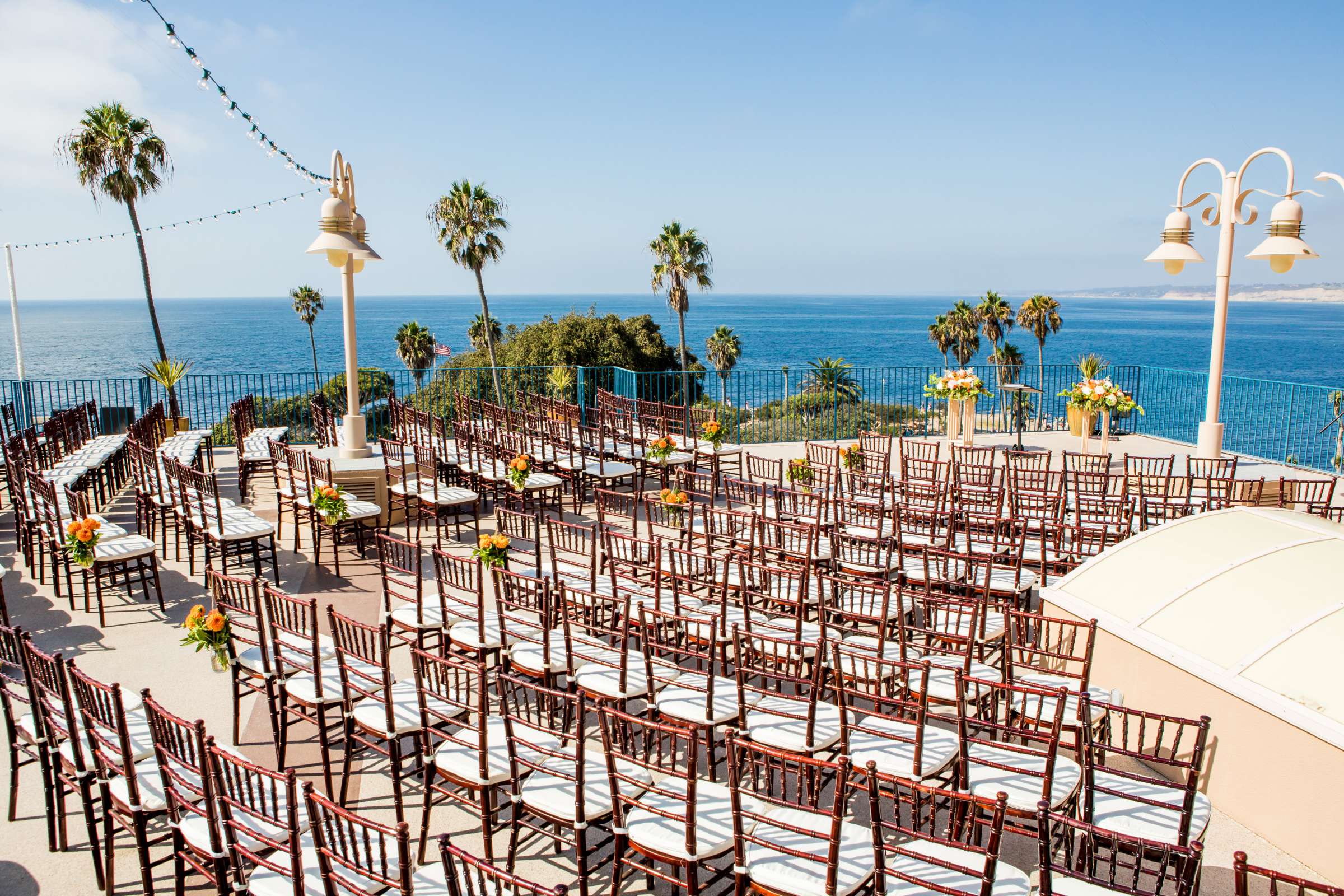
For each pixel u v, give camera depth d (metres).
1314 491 8.68
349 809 4.48
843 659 5.26
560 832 4.19
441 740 5.03
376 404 15.29
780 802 3.22
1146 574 5.52
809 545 6.02
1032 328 39.81
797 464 8.88
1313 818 4.11
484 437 11.05
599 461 11.41
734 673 5.69
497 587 5.41
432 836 4.23
